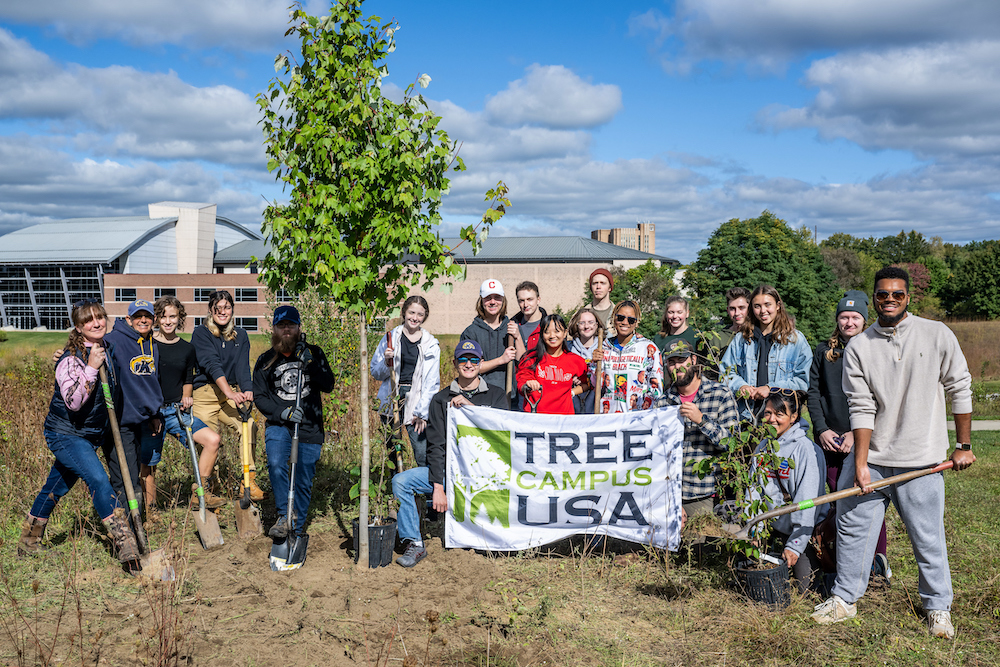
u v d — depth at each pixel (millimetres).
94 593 4422
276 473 4949
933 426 3951
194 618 4082
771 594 4148
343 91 4914
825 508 4594
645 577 4824
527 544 5262
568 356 5750
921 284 76312
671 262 74812
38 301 85188
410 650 3754
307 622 4066
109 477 5277
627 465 5230
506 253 72312
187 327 72250
